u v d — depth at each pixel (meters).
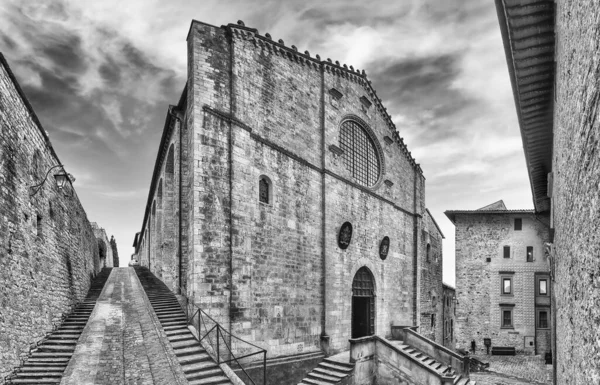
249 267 18.94
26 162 13.62
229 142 18.86
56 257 17.14
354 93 29.11
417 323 34.59
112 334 15.51
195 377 13.03
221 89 19.00
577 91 4.73
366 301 28.61
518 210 39.22
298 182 22.83
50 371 12.20
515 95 9.82
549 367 33.22
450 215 41.31
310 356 21.61
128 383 11.23
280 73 22.52
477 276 40.00
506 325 38.84
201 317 16.88
